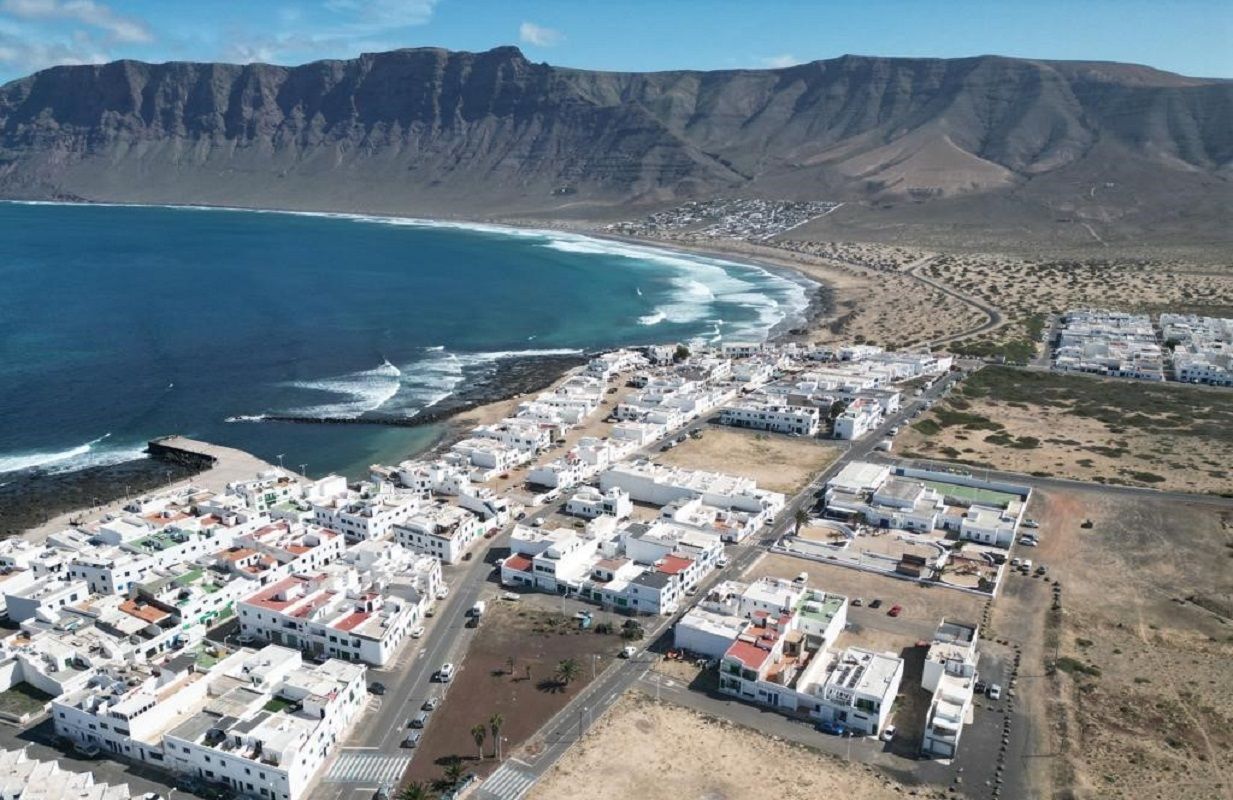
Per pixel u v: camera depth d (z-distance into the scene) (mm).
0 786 132000
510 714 155750
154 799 132500
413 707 158125
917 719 154750
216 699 151625
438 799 133500
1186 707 156375
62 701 150875
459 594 199250
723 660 162000
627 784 137750
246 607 181625
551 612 191375
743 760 143625
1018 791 136375
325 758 144375
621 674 167875
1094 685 162500
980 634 180000
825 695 153625
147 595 185500
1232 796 134750
